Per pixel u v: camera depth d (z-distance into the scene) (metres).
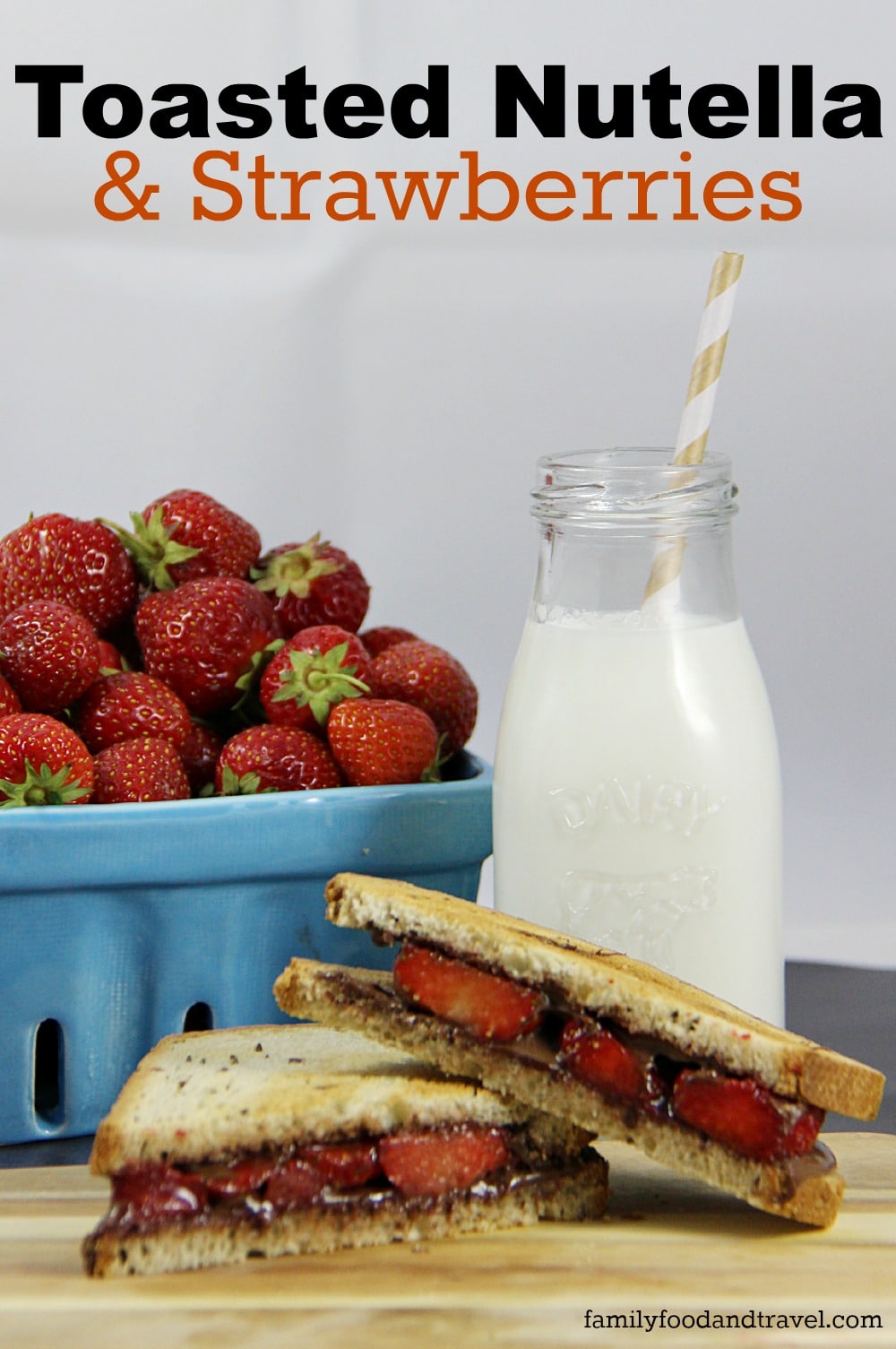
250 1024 0.66
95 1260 0.57
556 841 0.64
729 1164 0.59
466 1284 0.56
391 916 0.60
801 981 0.77
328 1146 0.58
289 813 0.64
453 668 0.70
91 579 0.69
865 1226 0.59
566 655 0.64
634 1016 0.59
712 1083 0.58
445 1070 0.60
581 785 0.64
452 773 0.71
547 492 0.64
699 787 0.63
